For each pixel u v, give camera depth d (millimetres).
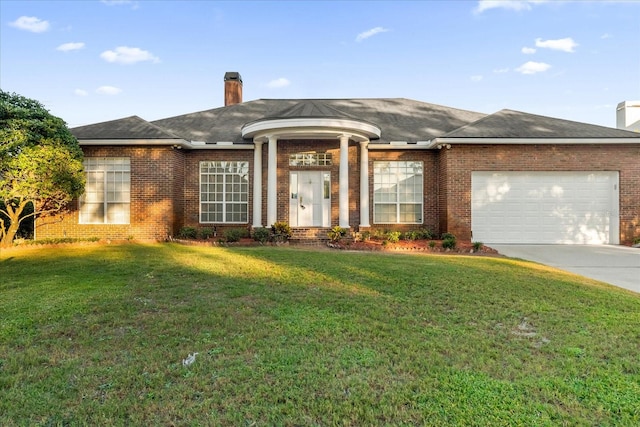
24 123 12305
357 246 13438
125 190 15750
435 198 16484
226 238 14695
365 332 4871
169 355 4191
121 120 16953
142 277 8039
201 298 6453
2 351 4320
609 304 6168
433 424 2943
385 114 19391
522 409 3129
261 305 6031
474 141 14969
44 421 2982
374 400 3260
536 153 15242
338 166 16516
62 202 14172
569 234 15359
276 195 15812
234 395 3369
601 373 3758
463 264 9695
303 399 3287
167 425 2943
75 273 8484
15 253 11422
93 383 3580
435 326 5145
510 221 15430
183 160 16609
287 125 14562
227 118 18969
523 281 7750
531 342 4598
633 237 14961
